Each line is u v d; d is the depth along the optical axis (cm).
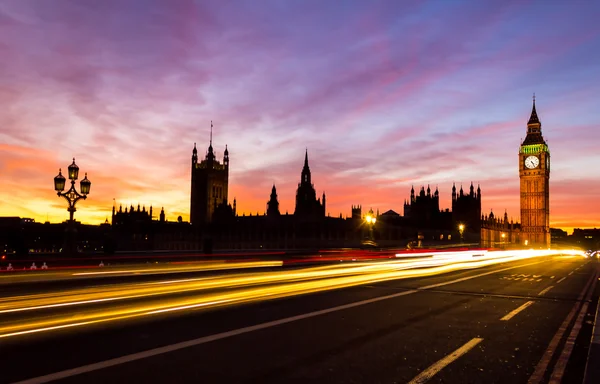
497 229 15600
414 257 4519
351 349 909
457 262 4209
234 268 2908
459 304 1550
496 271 3372
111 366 756
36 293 1534
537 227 19312
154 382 689
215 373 739
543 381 748
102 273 2223
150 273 2423
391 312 1347
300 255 4841
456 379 745
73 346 870
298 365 794
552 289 2144
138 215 19900
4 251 2991
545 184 19638
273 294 1678
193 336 977
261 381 708
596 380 705
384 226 10894
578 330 1157
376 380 729
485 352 918
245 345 916
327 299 1583
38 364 756
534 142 19738
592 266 4588
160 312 1245
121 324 1076
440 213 15888
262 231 13038
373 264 3150
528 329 1156
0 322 1079
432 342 988
